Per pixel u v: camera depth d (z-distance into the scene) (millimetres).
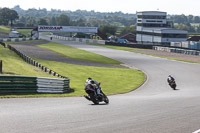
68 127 10516
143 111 14711
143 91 30812
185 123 11766
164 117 13039
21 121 11242
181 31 145250
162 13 162750
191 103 18438
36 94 22891
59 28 143500
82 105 17016
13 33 159750
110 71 48000
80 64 56188
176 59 69875
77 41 152125
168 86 34969
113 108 15711
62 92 25672
